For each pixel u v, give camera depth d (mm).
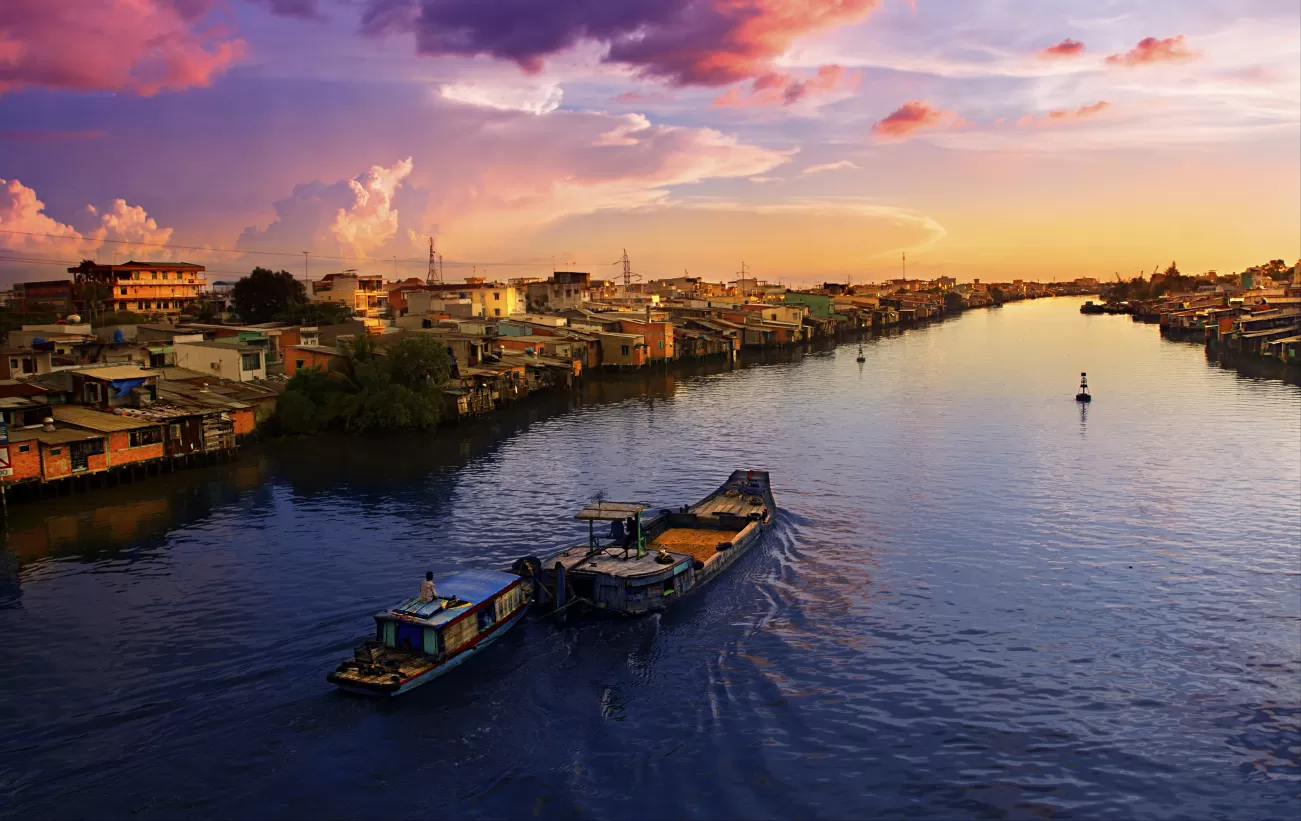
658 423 78625
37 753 24781
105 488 55281
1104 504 49219
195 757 24625
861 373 116750
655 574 33844
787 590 36719
